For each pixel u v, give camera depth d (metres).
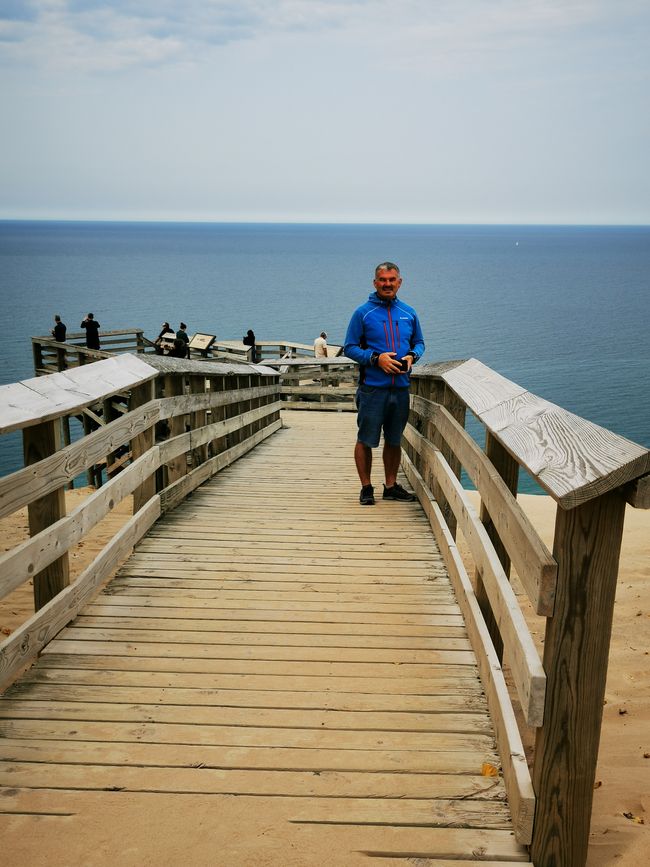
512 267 168.38
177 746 2.57
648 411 31.52
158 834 2.15
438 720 2.77
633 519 7.63
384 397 5.74
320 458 8.77
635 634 4.39
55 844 2.10
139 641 3.40
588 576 1.92
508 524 2.47
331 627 3.58
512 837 2.16
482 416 2.81
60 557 3.38
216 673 3.11
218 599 3.92
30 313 64.00
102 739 2.60
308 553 4.72
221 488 6.73
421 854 2.10
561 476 1.83
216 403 6.99
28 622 3.04
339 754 2.54
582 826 2.06
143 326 56.06
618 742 3.16
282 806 2.27
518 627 2.27
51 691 2.93
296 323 59.84
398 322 5.70
